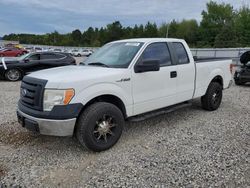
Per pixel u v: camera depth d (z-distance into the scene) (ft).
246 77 36.01
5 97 28.48
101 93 14.16
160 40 17.90
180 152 14.38
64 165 13.06
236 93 31.12
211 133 17.26
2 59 43.42
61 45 352.90
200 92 20.81
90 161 13.47
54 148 14.97
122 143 15.66
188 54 19.54
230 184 11.34
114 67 15.64
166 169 12.59
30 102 13.93
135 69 15.75
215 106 22.62
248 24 230.68
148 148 14.96
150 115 16.83
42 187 11.23
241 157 13.74
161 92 17.29
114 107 14.66
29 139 16.16
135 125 18.83
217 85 22.43
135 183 11.47
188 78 19.27
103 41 335.47
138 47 16.63
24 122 14.23
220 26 253.03
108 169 12.65
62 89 13.03
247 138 16.38
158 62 15.28
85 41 352.69
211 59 22.35
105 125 14.37
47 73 14.62
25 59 43.68
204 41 257.14
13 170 12.55
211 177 11.85
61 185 11.39
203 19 263.08
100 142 14.29
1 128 17.94
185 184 11.35
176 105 19.12
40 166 12.96
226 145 15.29
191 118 20.51
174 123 19.30
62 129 13.11
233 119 20.27
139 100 16.05
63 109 13.03
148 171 12.43
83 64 17.47
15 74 42.86
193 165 12.93
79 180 11.76
